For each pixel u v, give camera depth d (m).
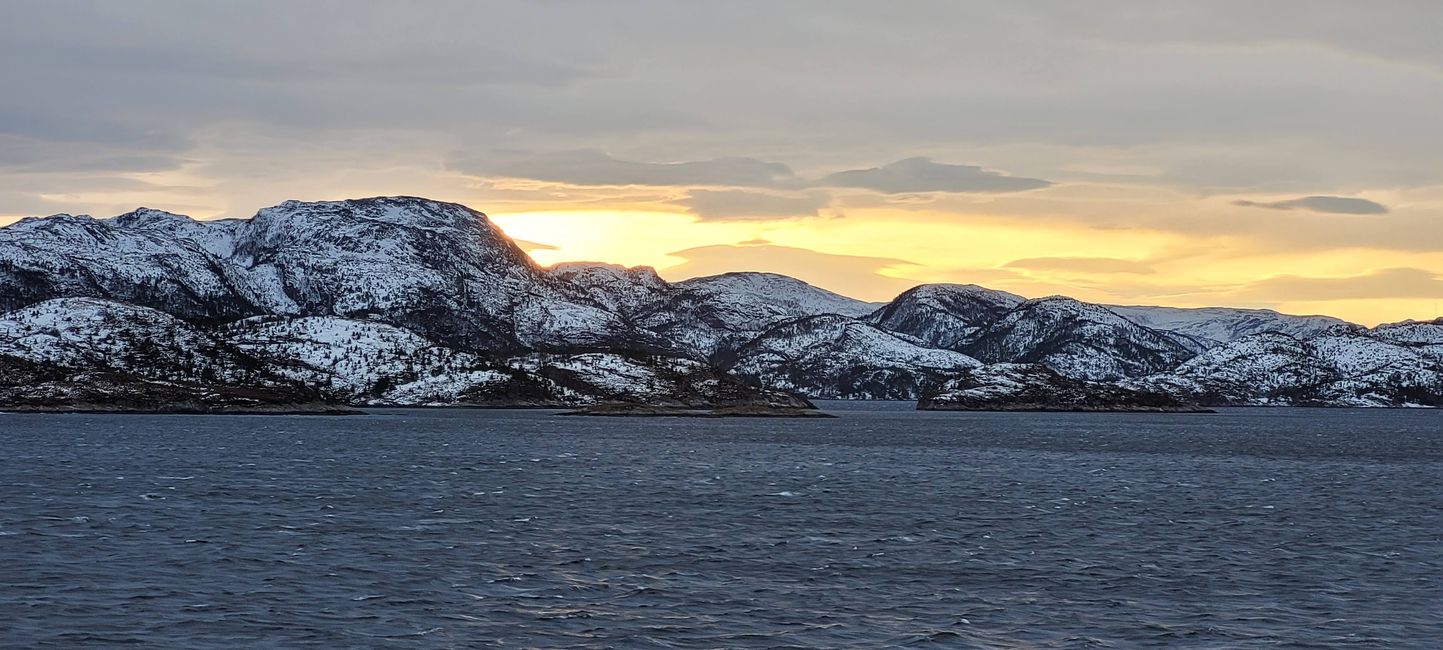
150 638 47.09
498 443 179.75
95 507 84.69
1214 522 82.31
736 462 141.12
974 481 116.12
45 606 51.97
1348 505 94.38
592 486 105.00
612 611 51.72
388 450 156.88
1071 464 146.00
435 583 57.22
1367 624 50.62
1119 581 59.25
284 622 49.62
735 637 47.66
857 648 46.31
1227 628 49.78
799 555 66.12
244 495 93.81
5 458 131.25
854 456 157.75
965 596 55.47
